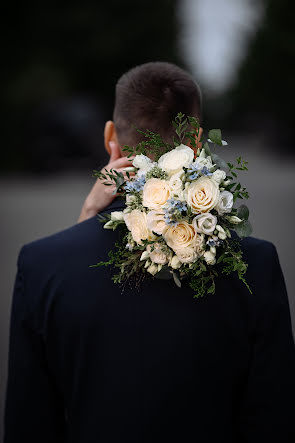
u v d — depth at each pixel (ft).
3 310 15.69
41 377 4.13
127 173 4.11
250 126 132.05
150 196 3.92
